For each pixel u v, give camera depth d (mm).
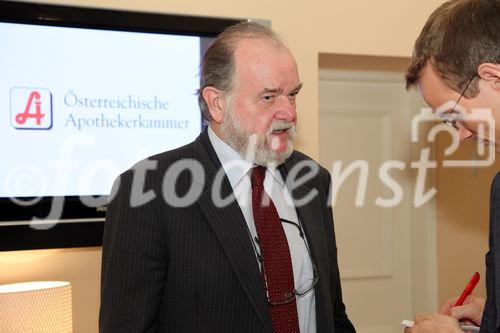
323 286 1509
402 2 2691
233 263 1398
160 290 1411
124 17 2154
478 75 1181
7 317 1732
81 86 2105
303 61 2523
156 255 1407
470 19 1191
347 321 1682
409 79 1336
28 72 2037
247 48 1459
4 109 2010
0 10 1999
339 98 3029
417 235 3182
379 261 3129
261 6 2439
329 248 1664
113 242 1416
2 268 2080
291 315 1435
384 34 2660
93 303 2205
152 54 2193
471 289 1588
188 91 2236
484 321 1244
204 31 2262
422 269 3193
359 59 2750
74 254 2180
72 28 2092
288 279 1451
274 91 1437
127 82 2164
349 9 2602
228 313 1403
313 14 2537
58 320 1795
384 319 3141
